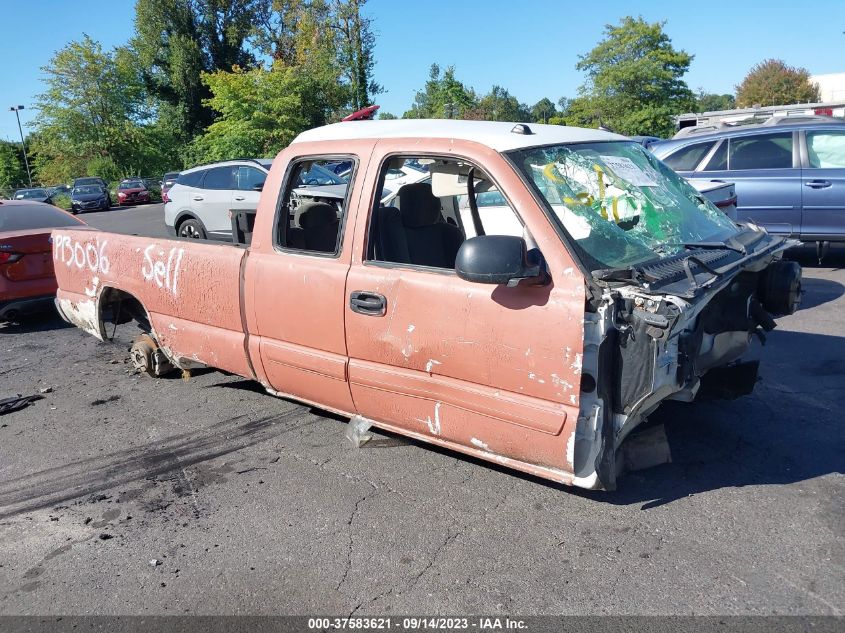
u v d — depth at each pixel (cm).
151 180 4725
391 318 351
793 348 568
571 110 3588
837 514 329
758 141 861
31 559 334
